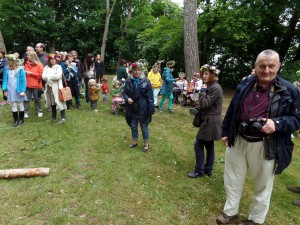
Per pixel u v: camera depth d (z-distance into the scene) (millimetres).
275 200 3648
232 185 2963
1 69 7441
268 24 12680
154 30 14992
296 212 3408
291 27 12648
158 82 8398
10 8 21219
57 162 4258
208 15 12164
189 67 9305
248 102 2650
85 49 25625
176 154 4859
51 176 3816
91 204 3229
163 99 7891
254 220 2930
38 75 6289
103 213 3080
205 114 3744
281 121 2443
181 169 4289
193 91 8586
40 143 4945
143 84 4527
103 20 23984
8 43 24406
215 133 3727
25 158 4359
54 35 23125
